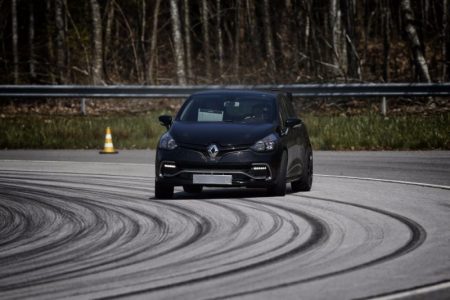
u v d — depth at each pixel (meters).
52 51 165.50
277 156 46.94
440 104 106.56
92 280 27.19
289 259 30.25
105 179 57.75
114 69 163.88
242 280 26.83
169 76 165.50
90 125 91.69
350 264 29.27
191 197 48.25
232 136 46.78
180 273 28.06
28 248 33.41
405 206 43.53
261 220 39.34
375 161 68.44
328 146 80.56
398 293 25.05
